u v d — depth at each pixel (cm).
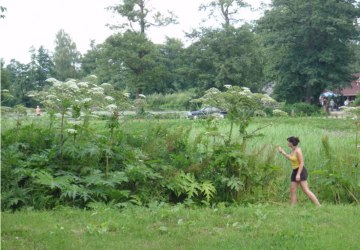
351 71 5881
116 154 1048
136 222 776
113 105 1014
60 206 892
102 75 5431
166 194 1048
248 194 1102
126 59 5022
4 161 925
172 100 5328
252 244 669
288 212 883
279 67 5788
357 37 5625
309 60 5528
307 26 5472
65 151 985
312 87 5809
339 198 1177
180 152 1146
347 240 699
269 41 5722
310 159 1344
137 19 5144
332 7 5456
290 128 2109
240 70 5222
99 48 5316
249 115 1148
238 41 5338
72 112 1024
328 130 2383
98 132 1120
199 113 1404
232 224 780
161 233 718
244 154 1127
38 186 933
